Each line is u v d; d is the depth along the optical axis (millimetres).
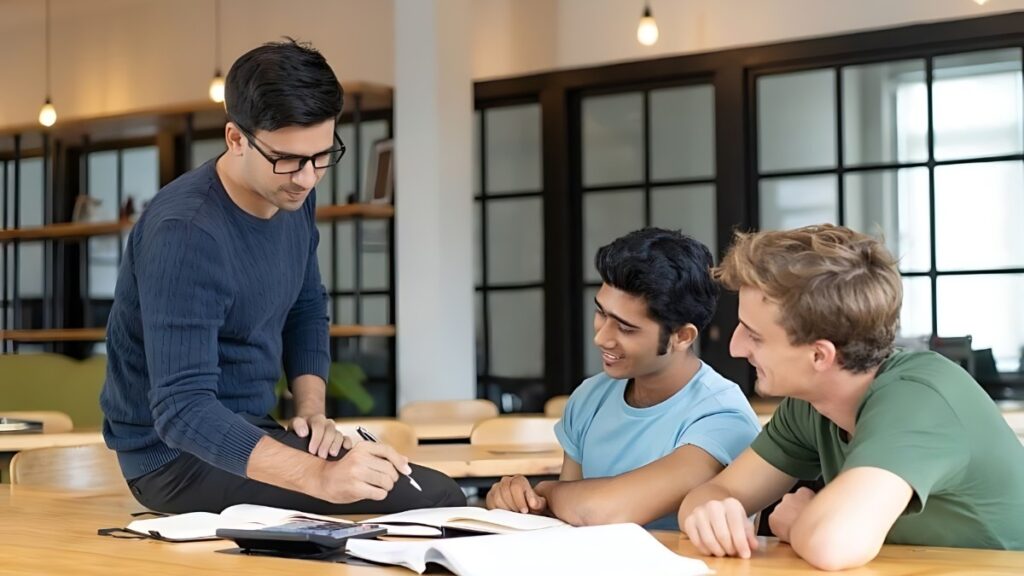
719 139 6746
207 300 2111
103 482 2930
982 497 1700
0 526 1991
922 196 6375
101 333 7934
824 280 1655
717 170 6758
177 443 2080
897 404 1651
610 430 2365
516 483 2199
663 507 2115
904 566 1515
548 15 7199
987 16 6160
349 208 7012
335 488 1964
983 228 6250
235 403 2273
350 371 6855
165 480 2197
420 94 6535
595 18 7066
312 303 2641
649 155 7000
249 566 1547
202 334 2102
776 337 1696
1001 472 1690
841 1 6473
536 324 7289
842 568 1502
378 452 2027
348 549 1608
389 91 7211
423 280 6520
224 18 8117
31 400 7789
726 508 1644
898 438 1610
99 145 8602
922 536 1772
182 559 1612
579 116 7211
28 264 8820
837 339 1673
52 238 8516
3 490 2619
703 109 6863
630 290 2215
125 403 2246
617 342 2246
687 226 6895
